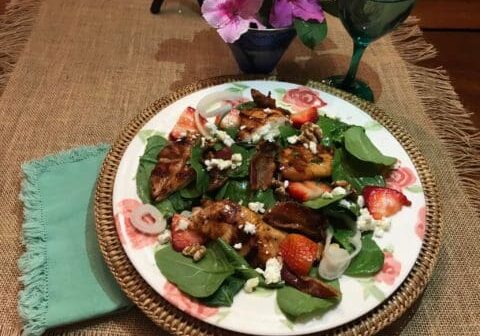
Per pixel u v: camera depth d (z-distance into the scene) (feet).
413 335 1.00
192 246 0.97
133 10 1.72
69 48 1.56
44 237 1.09
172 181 1.05
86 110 1.39
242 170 1.09
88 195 1.17
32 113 1.37
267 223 1.00
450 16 1.76
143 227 0.99
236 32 1.21
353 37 1.35
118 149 1.14
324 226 1.01
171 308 0.91
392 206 1.06
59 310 0.97
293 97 1.28
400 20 1.29
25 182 1.19
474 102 1.49
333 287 0.92
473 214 1.22
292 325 0.88
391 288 0.94
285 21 1.26
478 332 1.01
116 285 1.01
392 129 1.24
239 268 0.94
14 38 1.58
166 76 1.51
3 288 1.03
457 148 1.36
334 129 1.19
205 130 1.17
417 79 1.55
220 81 1.31
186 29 1.66
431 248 1.02
